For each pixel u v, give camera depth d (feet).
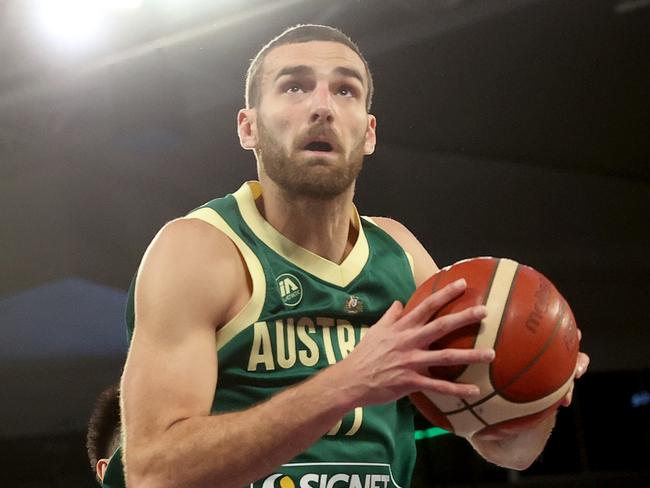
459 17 34.71
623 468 41.32
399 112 39.86
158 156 38.27
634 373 42.80
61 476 36.27
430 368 10.19
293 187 12.42
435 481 39.68
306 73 12.78
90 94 36.24
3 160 37.29
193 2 33.12
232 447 10.19
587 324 42.86
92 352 36.68
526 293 10.42
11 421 35.88
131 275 37.24
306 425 10.01
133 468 10.66
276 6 33.73
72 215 37.50
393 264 13.89
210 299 11.80
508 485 38.60
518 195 43.93
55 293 36.73
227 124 38.70
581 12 34.32
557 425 41.86
